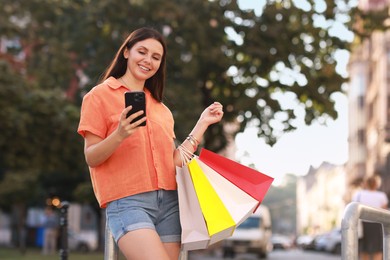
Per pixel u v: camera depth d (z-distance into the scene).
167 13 31.31
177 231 4.79
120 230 4.52
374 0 68.44
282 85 32.84
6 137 31.84
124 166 4.67
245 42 31.92
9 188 52.97
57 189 53.16
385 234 5.02
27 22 36.72
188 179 4.77
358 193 14.91
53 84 36.94
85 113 4.72
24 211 58.81
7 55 35.44
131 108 4.35
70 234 54.16
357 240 4.48
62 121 33.31
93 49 35.88
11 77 31.48
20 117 31.64
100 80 5.07
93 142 4.71
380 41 66.88
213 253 54.69
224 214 4.67
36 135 32.97
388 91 64.75
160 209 4.75
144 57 4.88
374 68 73.56
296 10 31.48
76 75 36.88
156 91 5.12
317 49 31.92
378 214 4.73
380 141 65.00
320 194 164.62
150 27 4.99
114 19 32.25
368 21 32.19
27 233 58.91
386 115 64.62
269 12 31.38
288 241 101.75
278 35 31.34
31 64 36.81
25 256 32.22
